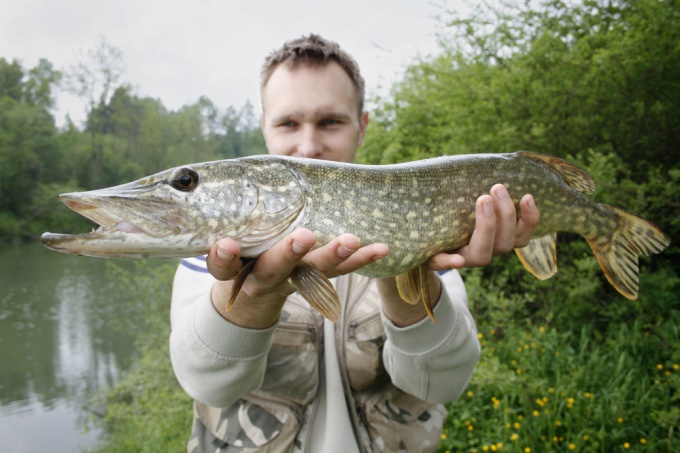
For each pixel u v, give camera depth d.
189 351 0.46
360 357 0.51
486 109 1.45
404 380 0.49
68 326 2.78
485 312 1.37
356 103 0.65
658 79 1.31
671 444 0.83
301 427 0.49
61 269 4.76
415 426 0.52
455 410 1.00
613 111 1.37
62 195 0.39
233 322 0.44
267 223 0.43
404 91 1.91
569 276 1.28
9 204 8.78
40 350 2.41
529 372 1.08
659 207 1.28
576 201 0.56
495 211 0.45
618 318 1.22
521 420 0.92
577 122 1.36
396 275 0.46
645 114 1.32
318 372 0.51
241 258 0.43
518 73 1.43
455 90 1.58
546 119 1.40
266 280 0.39
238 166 0.42
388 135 1.88
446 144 1.54
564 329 1.29
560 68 1.39
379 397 0.52
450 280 0.58
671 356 1.04
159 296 1.90
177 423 1.31
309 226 0.44
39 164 9.55
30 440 1.55
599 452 0.87
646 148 1.38
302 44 0.60
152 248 0.40
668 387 0.96
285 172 0.43
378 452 0.50
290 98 0.60
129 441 1.30
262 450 0.48
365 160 1.93
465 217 0.49
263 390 0.50
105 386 1.94
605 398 0.93
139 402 1.59
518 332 1.24
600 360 1.08
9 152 8.90
